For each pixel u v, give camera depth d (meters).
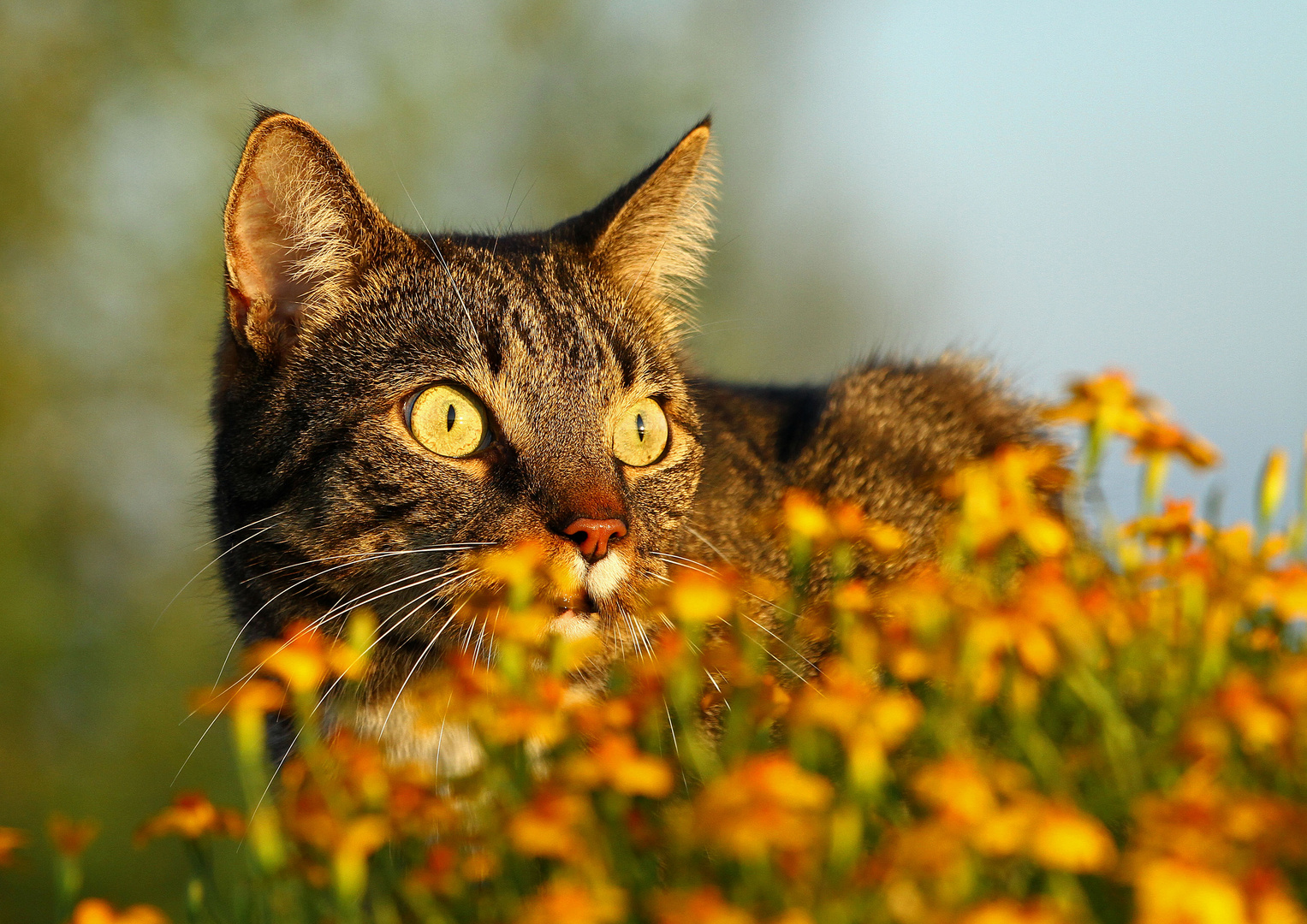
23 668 12.43
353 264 3.78
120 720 12.60
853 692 2.00
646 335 3.97
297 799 2.12
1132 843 1.90
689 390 4.20
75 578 13.53
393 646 3.48
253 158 3.64
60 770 12.12
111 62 14.48
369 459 3.48
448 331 3.61
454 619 3.36
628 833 2.10
